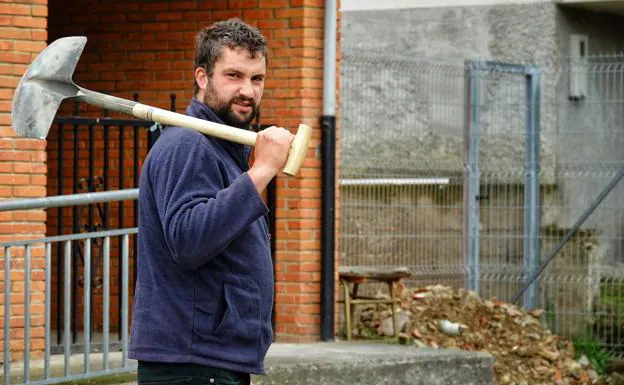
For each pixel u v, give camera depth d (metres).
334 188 11.17
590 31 16.52
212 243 4.37
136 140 9.96
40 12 9.20
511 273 14.01
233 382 4.60
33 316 9.16
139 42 11.70
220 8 11.38
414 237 13.61
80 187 9.98
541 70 14.88
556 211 14.48
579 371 12.53
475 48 16.45
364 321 11.90
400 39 16.83
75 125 9.66
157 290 4.55
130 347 4.62
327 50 11.12
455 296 12.73
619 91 15.61
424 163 13.89
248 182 4.39
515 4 16.20
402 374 9.96
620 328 13.85
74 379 7.74
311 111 11.09
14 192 9.10
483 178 14.21
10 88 9.08
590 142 15.28
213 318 4.55
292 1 11.07
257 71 4.68
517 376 12.09
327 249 11.12
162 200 4.48
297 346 10.70
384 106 13.96
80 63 11.92
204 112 4.68
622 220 14.62
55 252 11.64
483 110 14.53
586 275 14.27
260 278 4.66
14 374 8.38
